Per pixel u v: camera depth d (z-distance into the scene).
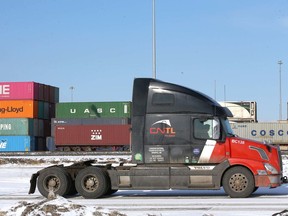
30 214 9.63
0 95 63.94
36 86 65.31
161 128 14.87
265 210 11.59
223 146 14.62
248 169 14.53
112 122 61.47
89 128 61.50
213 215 10.35
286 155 44.31
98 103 62.06
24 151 62.34
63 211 9.92
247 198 14.38
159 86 15.02
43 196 15.50
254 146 14.62
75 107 62.53
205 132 14.73
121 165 15.31
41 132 67.56
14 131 63.09
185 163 14.73
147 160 14.86
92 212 9.90
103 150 61.88
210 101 14.85
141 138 14.97
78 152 55.59
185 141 14.74
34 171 28.12
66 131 61.81
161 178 14.73
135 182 14.88
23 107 63.78
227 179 14.57
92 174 15.04
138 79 15.19
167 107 14.91
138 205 12.92
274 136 64.38
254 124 64.88
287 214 9.84
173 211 11.53
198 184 14.59
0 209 10.48
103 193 15.00
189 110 14.81
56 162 38.50
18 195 16.28
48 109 70.38
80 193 15.07
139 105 15.06
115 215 9.87
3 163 38.47
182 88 14.95
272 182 14.48
